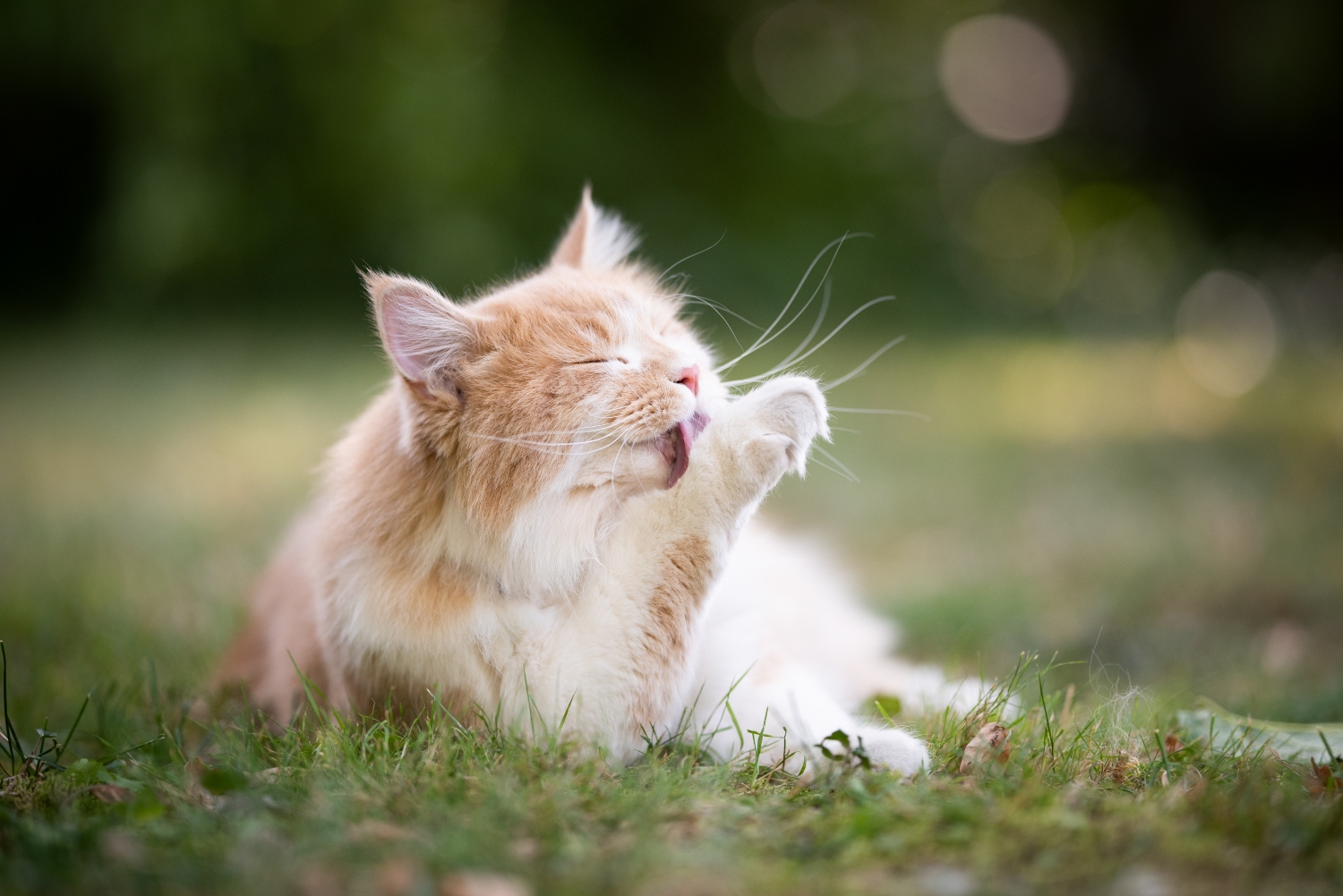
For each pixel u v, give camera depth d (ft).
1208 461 28.55
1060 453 31.35
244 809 8.55
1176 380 43.52
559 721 10.07
